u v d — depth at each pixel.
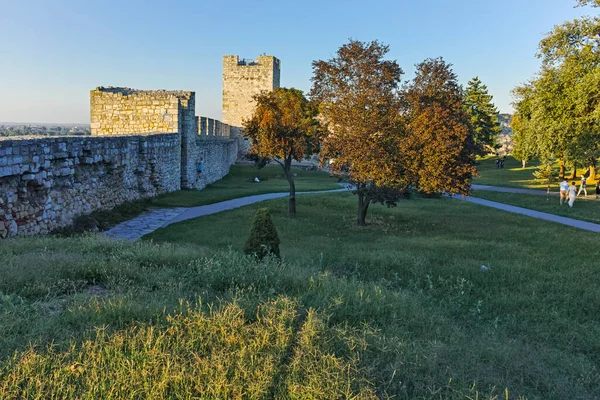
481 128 58.00
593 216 19.27
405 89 15.55
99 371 3.61
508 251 11.83
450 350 4.80
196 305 4.90
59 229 12.01
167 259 8.02
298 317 5.14
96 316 4.70
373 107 14.42
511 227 16.58
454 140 14.05
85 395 3.29
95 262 7.21
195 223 15.39
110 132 25.48
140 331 4.30
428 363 4.29
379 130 14.44
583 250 12.11
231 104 55.88
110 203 16.12
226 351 4.04
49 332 4.29
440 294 8.17
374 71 14.80
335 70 15.44
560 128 24.14
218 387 3.40
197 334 4.32
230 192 26.19
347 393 3.46
